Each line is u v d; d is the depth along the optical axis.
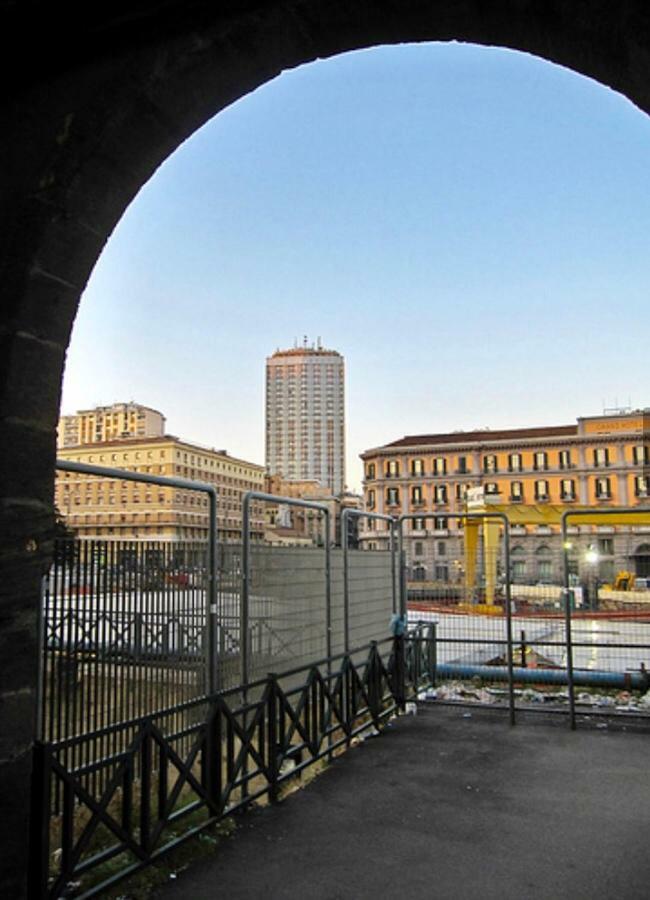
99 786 3.95
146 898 3.78
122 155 2.94
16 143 2.82
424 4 2.68
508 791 5.52
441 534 90.62
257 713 5.16
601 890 3.88
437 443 97.62
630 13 2.37
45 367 2.87
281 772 5.73
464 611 10.44
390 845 4.48
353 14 2.72
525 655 10.85
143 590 4.38
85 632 3.89
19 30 2.53
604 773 5.97
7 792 2.74
